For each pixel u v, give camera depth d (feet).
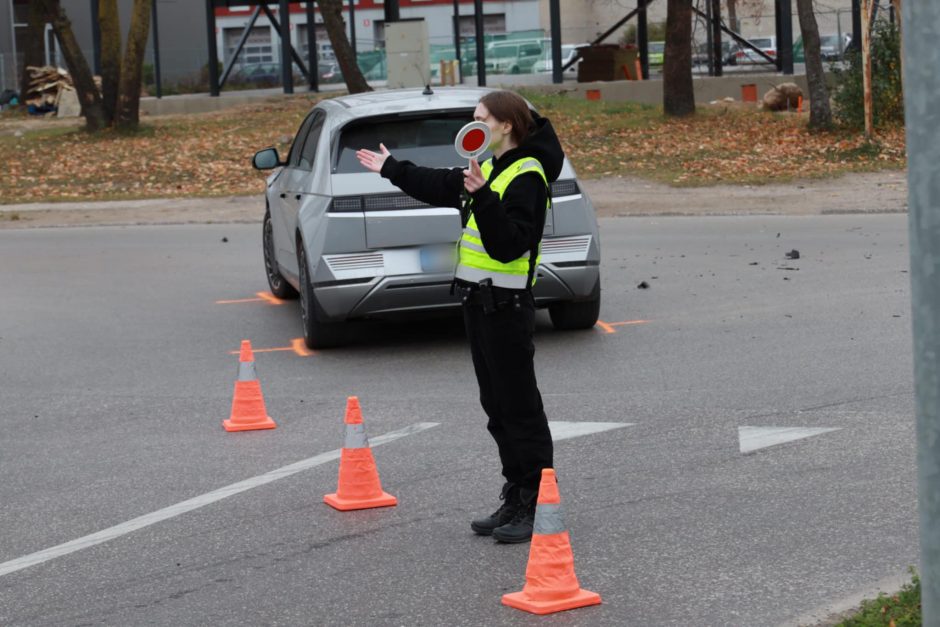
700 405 34.91
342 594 22.33
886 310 46.96
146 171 113.50
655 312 48.73
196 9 256.11
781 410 34.04
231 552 24.86
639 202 88.74
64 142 133.08
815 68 113.29
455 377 39.75
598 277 43.83
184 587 23.06
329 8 140.87
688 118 129.59
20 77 207.62
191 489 29.32
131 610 22.06
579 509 26.66
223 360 43.65
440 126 43.16
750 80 167.73
